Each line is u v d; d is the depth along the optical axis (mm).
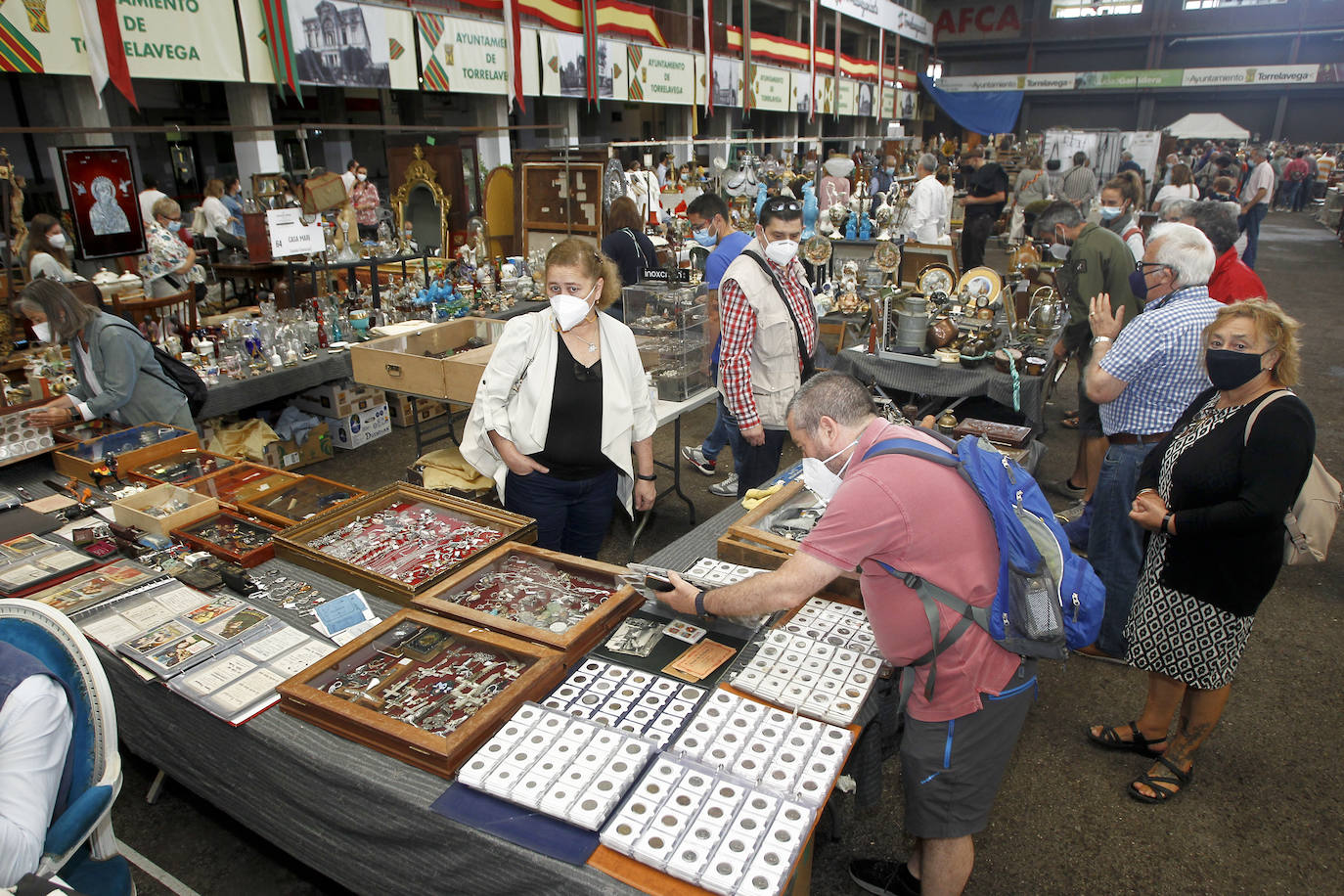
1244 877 2357
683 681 1963
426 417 6121
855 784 2217
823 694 1871
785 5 22984
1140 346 2900
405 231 8508
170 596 2410
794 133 23172
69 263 6750
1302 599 3859
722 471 5371
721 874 1382
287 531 2674
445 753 1661
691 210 4785
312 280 6246
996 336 5020
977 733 1773
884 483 1658
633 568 2203
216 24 7789
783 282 3338
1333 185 20484
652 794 1564
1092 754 2871
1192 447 2328
